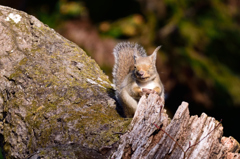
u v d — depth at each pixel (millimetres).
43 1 21312
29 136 8500
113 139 7520
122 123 7957
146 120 7152
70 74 9648
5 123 9055
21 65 9797
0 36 10258
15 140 8648
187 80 19375
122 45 11109
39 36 10570
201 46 20328
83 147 7352
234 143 7414
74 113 8453
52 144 7945
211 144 7039
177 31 20219
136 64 9234
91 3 21125
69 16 20406
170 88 19281
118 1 21422
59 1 20719
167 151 6910
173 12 20453
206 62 19906
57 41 10680
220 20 20922
